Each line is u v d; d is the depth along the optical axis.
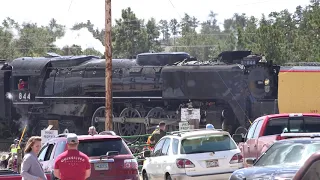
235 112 64.19
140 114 70.56
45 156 37.47
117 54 180.88
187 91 67.44
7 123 81.94
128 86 72.50
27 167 27.69
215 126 63.84
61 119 77.88
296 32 150.50
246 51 67.06
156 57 71.88
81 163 27.38
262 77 64.06
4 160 55.66
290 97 59.97
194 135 38.53
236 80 64.25
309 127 40.03
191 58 71.12
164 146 41.06
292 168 24.92
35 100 79.31
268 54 123.62
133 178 34.88
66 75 77.62
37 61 80.50
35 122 79.94
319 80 59.22
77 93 76.25
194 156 37.66
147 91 71.44
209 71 65.94
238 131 63.47
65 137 36.03
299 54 120.44
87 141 34.97
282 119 40.19
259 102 63.25
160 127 53.38
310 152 26.50
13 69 81.25
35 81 79.50
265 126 40.12
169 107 69.69
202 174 37.41
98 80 74.44
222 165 37.78
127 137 58.56
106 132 37.81
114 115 72.88
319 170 15.20
